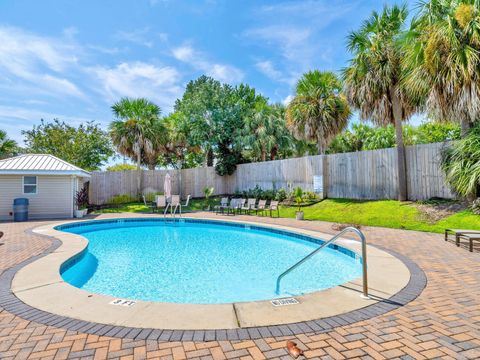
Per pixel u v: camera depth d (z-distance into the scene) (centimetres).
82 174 1320
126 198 1759
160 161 2712
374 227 857
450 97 756
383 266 470
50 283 395
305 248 781
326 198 1291
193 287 492
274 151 2156
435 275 421
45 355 227
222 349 235
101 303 328
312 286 492
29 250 599
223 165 1839
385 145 2116
